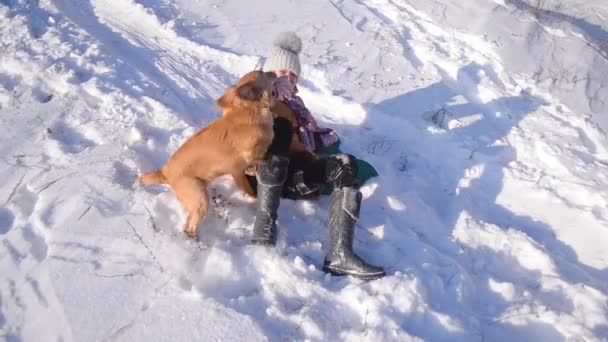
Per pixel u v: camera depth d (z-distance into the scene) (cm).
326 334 257
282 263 296
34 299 269
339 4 683
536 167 425
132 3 617
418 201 373
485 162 427
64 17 568
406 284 284
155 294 273
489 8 701
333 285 289
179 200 325
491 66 571
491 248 343
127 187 348
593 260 344
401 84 529
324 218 348
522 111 499
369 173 377
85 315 260
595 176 408
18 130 390
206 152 312
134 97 440
